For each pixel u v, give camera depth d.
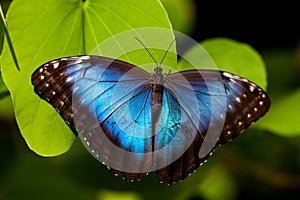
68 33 0.73
